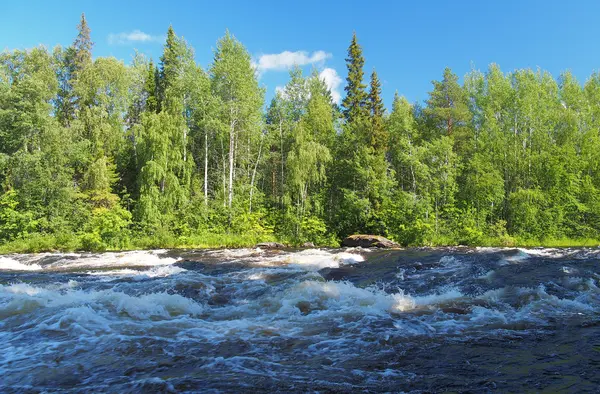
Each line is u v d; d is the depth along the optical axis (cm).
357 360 581
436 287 1187
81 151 3538
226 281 1276
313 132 4216
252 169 4338
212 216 3450
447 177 3559
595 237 3266
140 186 3394
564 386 466
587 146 3566
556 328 718
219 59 3875
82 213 3253
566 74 4394
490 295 1008
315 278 1305
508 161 3806
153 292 1107
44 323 783
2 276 1534
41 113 3322
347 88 4862
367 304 938
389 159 4575
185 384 494
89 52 4722
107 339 689
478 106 4266
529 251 2181
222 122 3756
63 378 524
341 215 3750
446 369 537
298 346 649
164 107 3812
